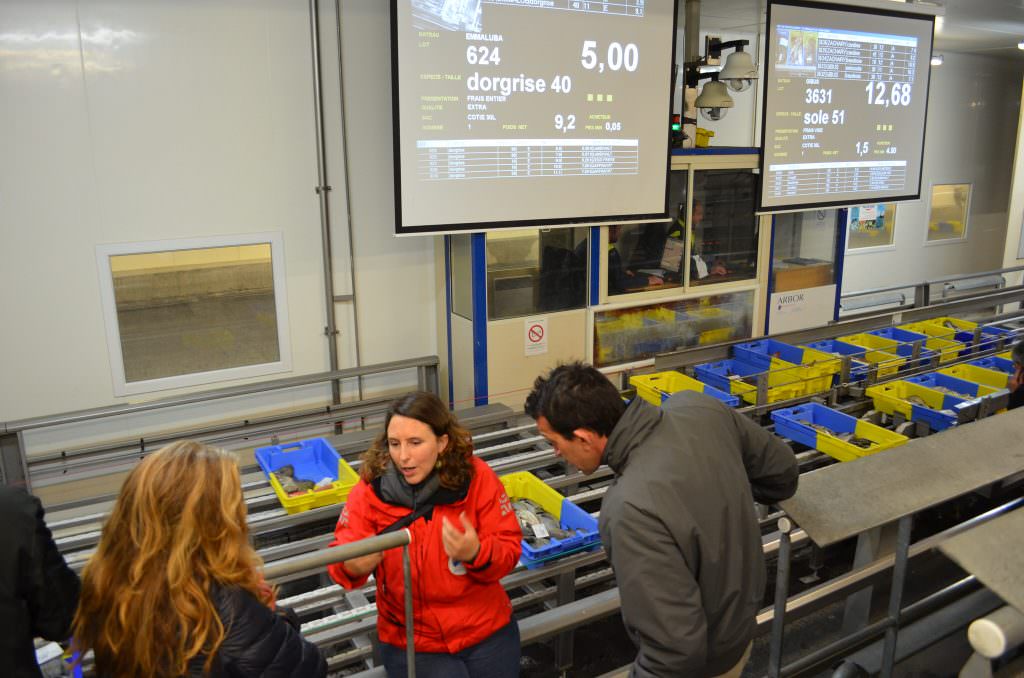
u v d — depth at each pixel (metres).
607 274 4.57
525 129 4.04
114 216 3.60
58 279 3.53
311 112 3.97
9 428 3.30
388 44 4.11
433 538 1.65
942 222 7.76
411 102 3.71
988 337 5.05
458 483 1.67
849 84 5.12
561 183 4.21
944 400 3.94
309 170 4.02
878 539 2.21
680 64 5.48
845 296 5.92
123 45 3.47
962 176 7.76
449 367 4.54
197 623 1.05
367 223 4.24
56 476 3.60
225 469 1.14
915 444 1.72
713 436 1.38
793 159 5.02
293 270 4.09
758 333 5.26
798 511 1.47
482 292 4.12
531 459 3.47
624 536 1.24
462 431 1.71
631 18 4.22
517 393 4.39
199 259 3.85
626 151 4.38
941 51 7.12
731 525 1.32
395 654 1.73
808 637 2.81
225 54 3.70
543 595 2.80
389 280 4.38
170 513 1.07
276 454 3.42
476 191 3.98
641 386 4.18
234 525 1.12
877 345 5.00
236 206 3.88
